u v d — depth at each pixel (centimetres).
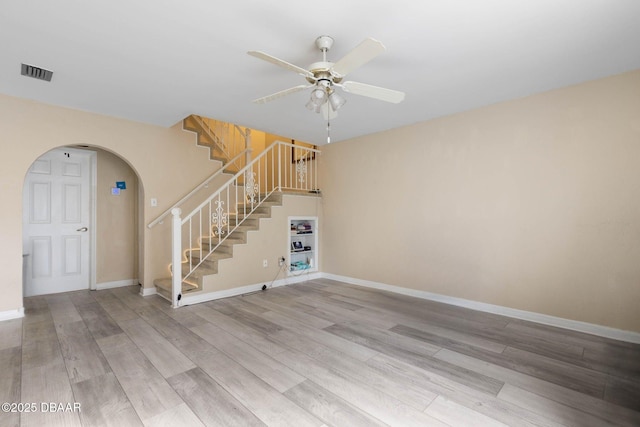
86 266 436
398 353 239
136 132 396
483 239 342
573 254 287
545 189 302
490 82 281
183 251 450
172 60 242
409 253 408
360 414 167
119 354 236
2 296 308
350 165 482
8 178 311
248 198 505
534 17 188
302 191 513
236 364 221
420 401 179
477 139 346
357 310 346
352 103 330
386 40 213
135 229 470
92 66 251
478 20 191
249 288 424
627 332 260
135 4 177
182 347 249
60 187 417
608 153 269
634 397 183
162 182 422
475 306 348
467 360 228
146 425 158
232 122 398
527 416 166
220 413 168
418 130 398
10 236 311
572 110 287
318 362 225
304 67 254
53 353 237
